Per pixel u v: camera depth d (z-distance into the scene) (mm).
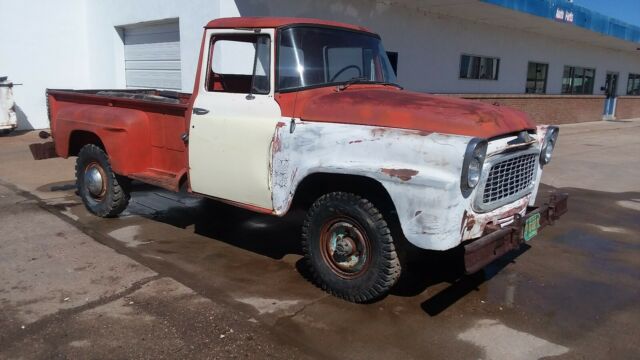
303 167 3967
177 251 5062
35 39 13328
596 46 23719
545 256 5281
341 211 3910
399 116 3688
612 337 3660
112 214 5965
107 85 13617
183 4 10516
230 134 4426
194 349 3338
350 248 3936
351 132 3785
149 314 3771
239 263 4809
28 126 13602
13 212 6199
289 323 3705
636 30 21906
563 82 21906
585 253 5406
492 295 4285
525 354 3402
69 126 6043
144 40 12328
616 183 9133
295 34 4348
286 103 4184
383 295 4043
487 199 3781
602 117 23672
